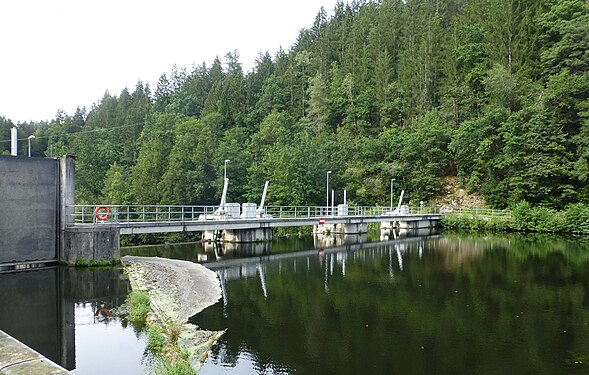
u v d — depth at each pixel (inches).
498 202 2347.4
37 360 285.6
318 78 3427.7
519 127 2224.4
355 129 3201.3
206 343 520.4
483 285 864.3
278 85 3784.5
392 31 3619.6
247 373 438.6
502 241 1674.5
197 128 2642.7
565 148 2123.5
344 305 709.3
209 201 2266.2
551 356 493.0
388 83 3297.2
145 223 1099.3
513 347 521.7
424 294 787.4
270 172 2343.8
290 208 2277.3
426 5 3673.7
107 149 3344.0
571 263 1128.8
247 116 3447.3
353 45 3730.3
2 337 333.1
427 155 2699.3
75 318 591.8
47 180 932.6
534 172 2098.9
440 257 1257.4
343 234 1967.3
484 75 2642.7
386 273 999.6
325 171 2500.0
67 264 926.4
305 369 453.7
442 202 2561.5
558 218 1929.1
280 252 1358.3
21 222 897.5
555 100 2214.6
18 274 850.1
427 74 3090.6
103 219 1016.2
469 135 2448.3
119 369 431.5
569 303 720.3
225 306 691.4
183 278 860.6
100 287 756.0
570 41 2246.6
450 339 548.7
